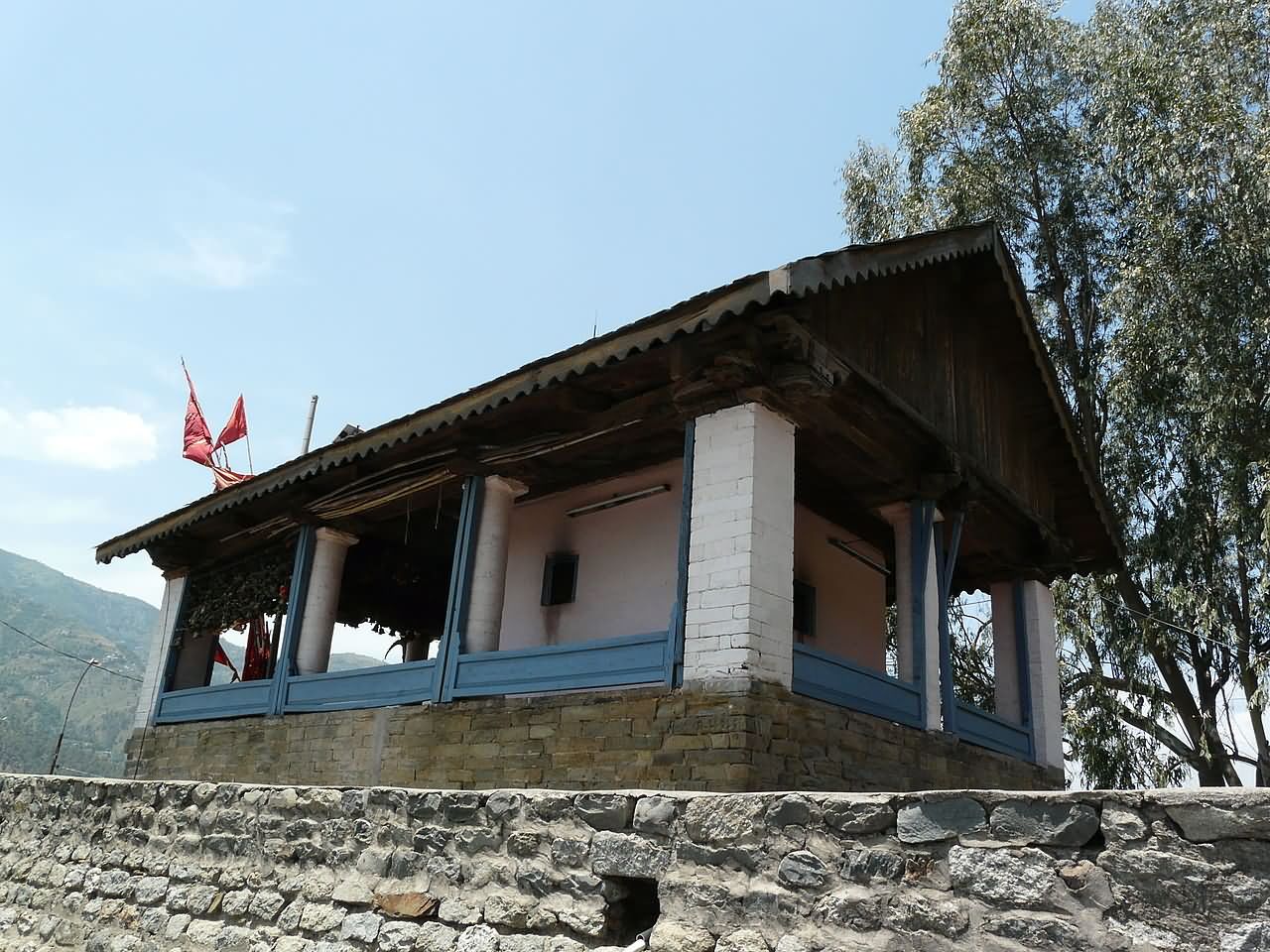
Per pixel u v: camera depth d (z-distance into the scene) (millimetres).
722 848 3744
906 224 19516
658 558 10227
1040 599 12289
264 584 12516
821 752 7559
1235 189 14695
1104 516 12633
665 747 7289
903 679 9484
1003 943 3033
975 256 10742
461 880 4551
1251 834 2727
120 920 6113
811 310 8414
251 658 13836
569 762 7891
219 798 5938
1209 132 14945
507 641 11398
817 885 3459
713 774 6926
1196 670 16219
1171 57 16406
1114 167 17188
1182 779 15477
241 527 12875
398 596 15266
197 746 11992
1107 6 18531
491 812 4559
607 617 10477
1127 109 16844
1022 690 11727
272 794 5621
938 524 10516
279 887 5305
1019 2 18406
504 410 9320
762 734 7012
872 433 9336
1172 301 15312
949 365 10844
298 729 10617
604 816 4152
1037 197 18609
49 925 6648
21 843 7398
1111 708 15469
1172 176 15344
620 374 8531
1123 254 17422
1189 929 2758
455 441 10016
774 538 7652
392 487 10930
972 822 3207
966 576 12562
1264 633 15008
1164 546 15383
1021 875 3066
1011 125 18859
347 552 13445
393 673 9859
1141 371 15688
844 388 8617
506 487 10102
